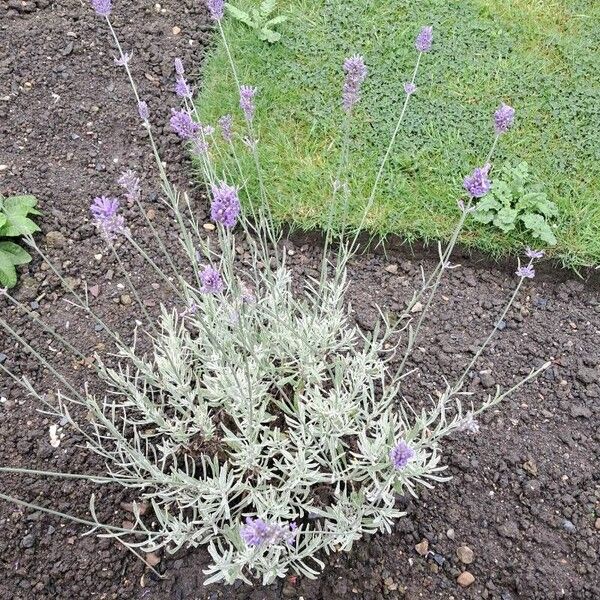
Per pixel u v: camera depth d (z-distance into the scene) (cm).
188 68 107
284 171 96
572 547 67
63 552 65
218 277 49
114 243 86
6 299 80
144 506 67
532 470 72
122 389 68
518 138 100
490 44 110
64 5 109
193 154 93
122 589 63
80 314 80
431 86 105
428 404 76
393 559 66
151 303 82
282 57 108
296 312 82
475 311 85
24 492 67
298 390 69
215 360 67
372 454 64
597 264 89
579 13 115
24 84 99
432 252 91
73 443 71
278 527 45
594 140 100
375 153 98
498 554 67
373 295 86
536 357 81
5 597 62
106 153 95
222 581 63
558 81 106
